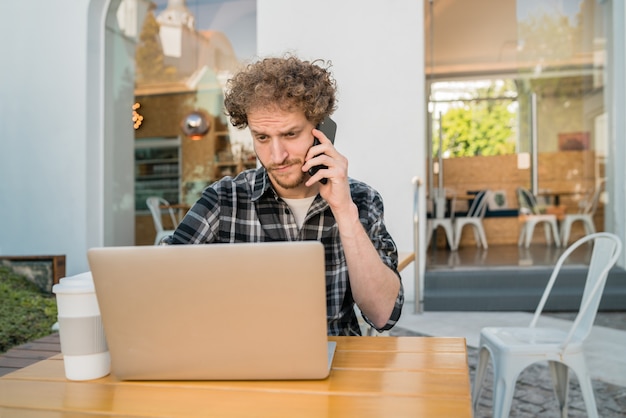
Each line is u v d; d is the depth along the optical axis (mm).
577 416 2506
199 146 8055
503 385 2045
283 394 952
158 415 888
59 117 5629
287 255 915
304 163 1272
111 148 6008
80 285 1062
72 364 1058
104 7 5711
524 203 8180
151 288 954
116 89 6266
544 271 4902
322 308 944
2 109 5727
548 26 8516
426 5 5961
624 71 5281
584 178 8773
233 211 1518
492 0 8438
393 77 4988
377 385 985
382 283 1323
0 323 3449
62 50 5617
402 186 4988
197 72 7914
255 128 1234
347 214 1283
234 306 949
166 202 7816
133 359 1008
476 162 8805
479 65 8969
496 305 4664
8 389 1025
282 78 1190
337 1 5039
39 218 5664
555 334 2264
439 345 1231
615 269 4914
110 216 5988
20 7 5684
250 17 7582
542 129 9258
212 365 996
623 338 3752
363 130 5035
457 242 7516
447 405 889
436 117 7086
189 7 7621
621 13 5359
